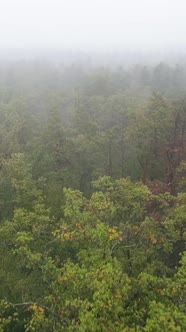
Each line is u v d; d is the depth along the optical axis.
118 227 16.88
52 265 14.23
